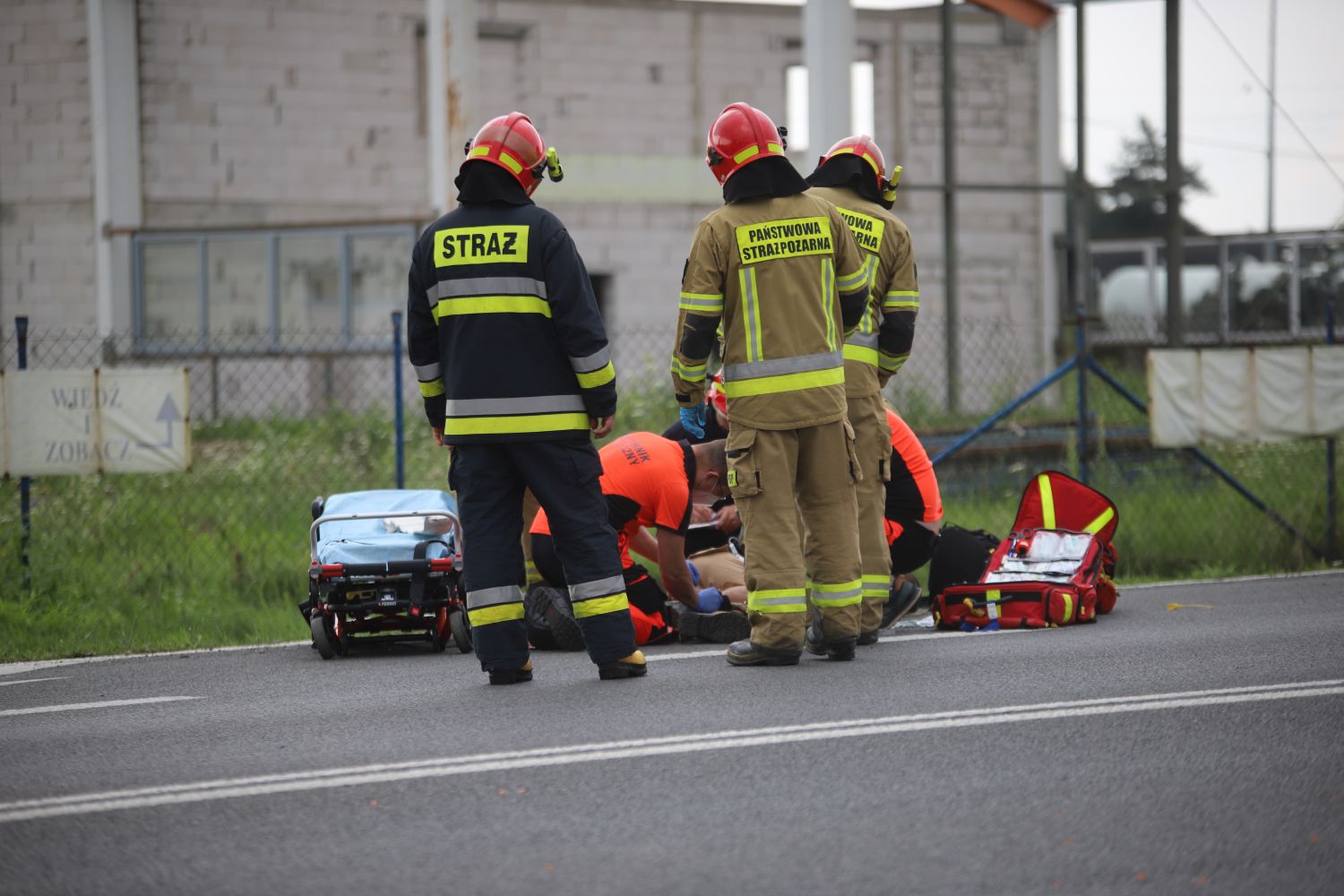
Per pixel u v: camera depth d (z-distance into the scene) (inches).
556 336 821.2
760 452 861.8
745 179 863.7
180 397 1298.0
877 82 3501.5
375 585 1002.1
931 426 2129.7
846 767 606.2
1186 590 1262.3
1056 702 725.3
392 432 1963.6
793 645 860.6
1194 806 546.0
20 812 569.9
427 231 834.2
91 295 3208.7
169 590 1325.0
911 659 882.1
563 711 730.8
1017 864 484.7
